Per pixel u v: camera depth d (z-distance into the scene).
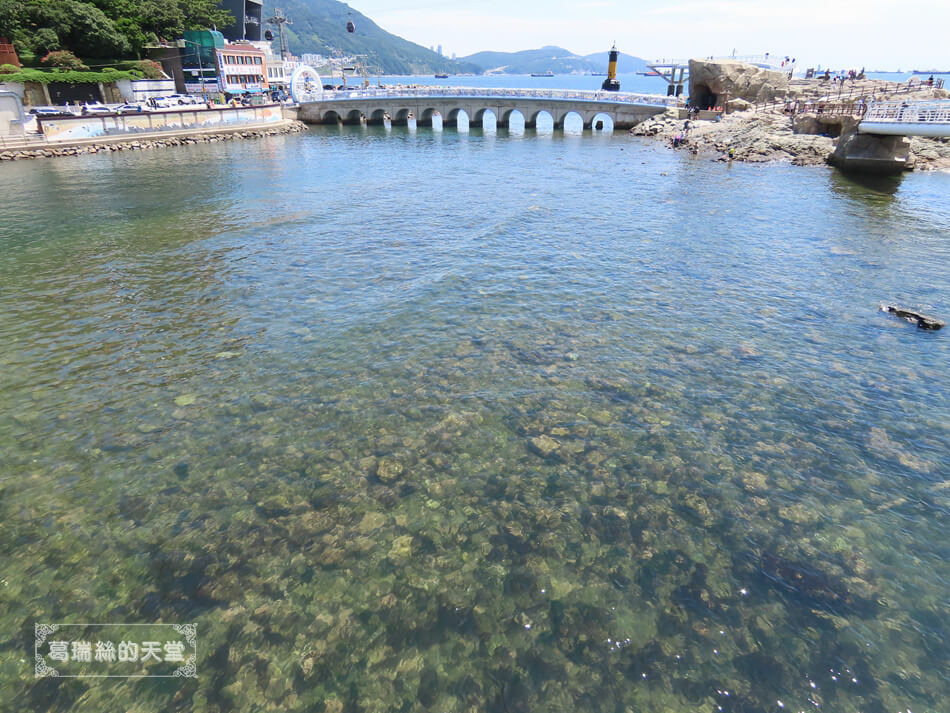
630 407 12.14
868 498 9.46
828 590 7.71
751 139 53.00
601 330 15.92
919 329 15.83
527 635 7.09
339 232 26.47
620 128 82.69
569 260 22.09
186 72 100.25
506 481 9.89
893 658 6.77
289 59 149.38
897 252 22.70
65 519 9.16
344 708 6.25
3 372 13.92
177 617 7.40
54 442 11.18
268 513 9.21
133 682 6.58
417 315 16.98
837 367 13.79
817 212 29.58
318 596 7.68
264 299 18.33
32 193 37.34
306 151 61.56
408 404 12.30
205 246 24.36
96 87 76.19
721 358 14.29
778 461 10.39
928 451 10.67
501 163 51.47
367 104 93.50
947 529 8.80
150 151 60.91
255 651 6.93
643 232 26.09
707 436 11.12
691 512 9.15
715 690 6.39
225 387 13.11
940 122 33.97
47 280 20.38
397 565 8.17
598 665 6.70
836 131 50.59
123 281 20.20
